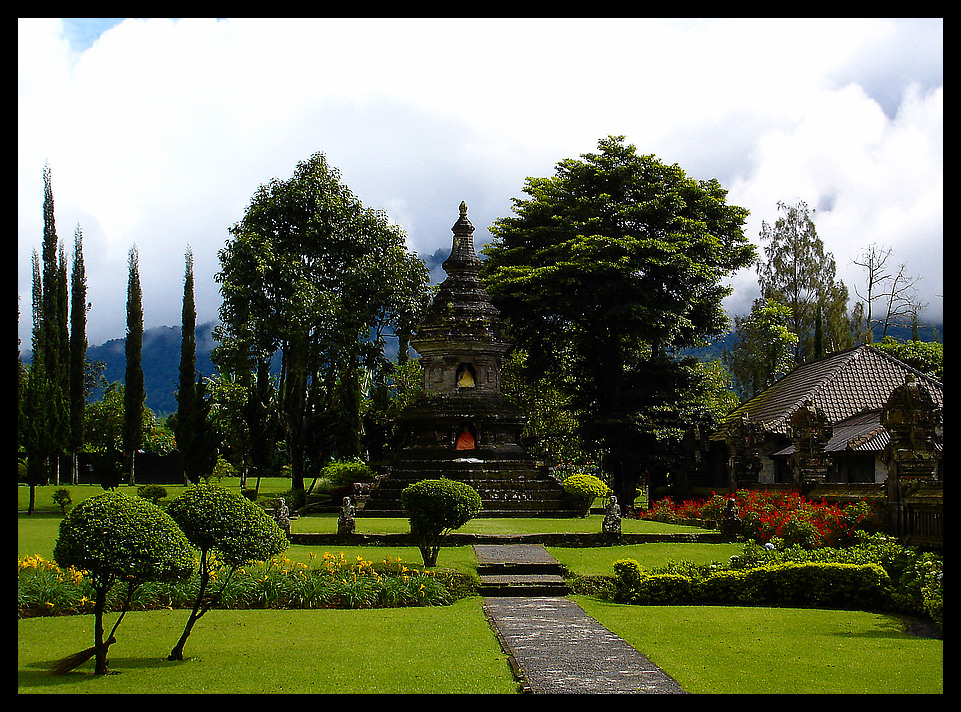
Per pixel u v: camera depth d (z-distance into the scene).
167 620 15.59
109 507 11.87
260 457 44.84
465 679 11.47
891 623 15.79
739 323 62.03
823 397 40.00
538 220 48.81
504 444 37.59
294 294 44.16
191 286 52.03
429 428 37.59
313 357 45.19
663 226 45.66
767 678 11.60
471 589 19.56
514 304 46.03
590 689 11.05
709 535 26.58
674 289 45.25
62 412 38.84
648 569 21.45
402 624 15.47
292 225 47.31
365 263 46.66
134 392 53.09
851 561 18.88
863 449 32.56
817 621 16.00
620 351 45.47
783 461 40.00
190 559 12.31
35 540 25.12
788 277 61.59
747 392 61.81
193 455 42.44
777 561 19.53
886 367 41.50
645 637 14.41
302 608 17.19
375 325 48.03
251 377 46.28
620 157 47.91
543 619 16.27
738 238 48.44
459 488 21.16
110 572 11.54
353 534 25.28
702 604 18.27
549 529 28.48
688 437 45.31
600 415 44.28
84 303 51.50
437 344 38.12
